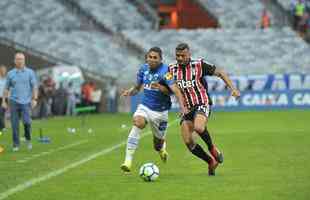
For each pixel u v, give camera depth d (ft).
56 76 394.11
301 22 502.38
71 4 509.76
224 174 136.26
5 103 191.42
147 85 138.10
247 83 403.95
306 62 469.57
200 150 133.49
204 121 131.34
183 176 134.31
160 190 116.78
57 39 479.41
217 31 494.18
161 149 148.36
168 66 135.85
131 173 139.54
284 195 109.91
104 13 507.30
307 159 160.35
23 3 506.89
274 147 190.90
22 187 122.31
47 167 151.23
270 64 467.11
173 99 397.39
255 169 143.33
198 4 525.34
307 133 236.84
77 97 393.70
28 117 191.01
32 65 427.74
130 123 311.06
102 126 293.23
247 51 478.59
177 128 272.72
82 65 459.73
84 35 485.56
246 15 520.42
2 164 157.38
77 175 137.49
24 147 200.03
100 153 181.06
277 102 403.34
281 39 487.61
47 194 114.42
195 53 475.31
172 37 487.20
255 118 327.26
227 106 401.90
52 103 386.52
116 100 413.18
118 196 111.34
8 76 189.57
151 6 525.34
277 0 524.93
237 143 204.74
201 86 134.10
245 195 110.42
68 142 216.33
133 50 477.36
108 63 463.01
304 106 403.75
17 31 484.33
